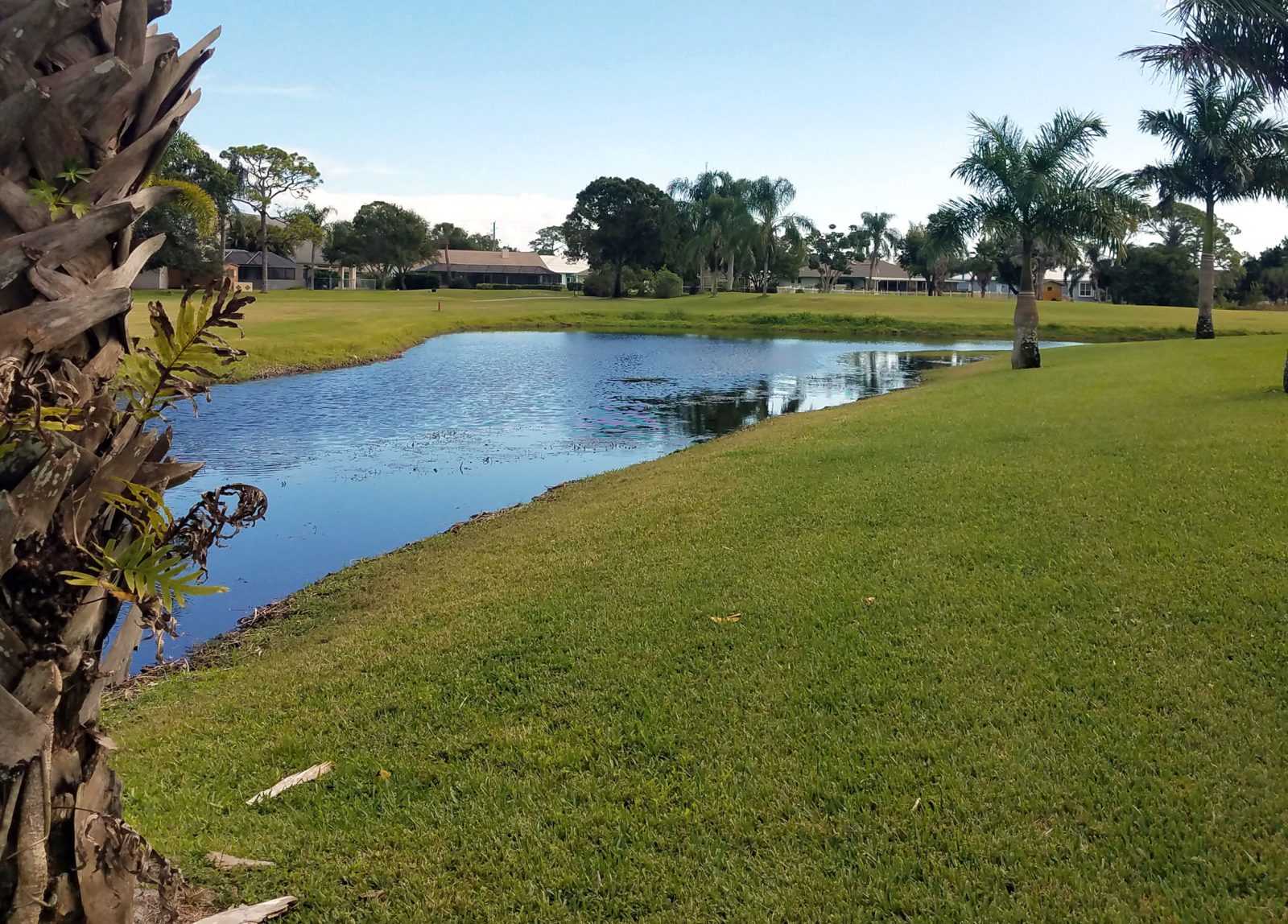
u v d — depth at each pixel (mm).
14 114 1908
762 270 85938
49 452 1972
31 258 1945
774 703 4863
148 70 2137
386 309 57219
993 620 5668
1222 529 6883
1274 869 3336
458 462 15109
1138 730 4305
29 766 2053
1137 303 81625
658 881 3551
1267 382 14781
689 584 6840
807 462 11367
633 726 4754
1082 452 10250
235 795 4410
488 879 3631
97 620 2258
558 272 115688
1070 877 3387
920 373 29906
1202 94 26188
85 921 2326
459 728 4910
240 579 9180
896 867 3516
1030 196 22531
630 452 16016
